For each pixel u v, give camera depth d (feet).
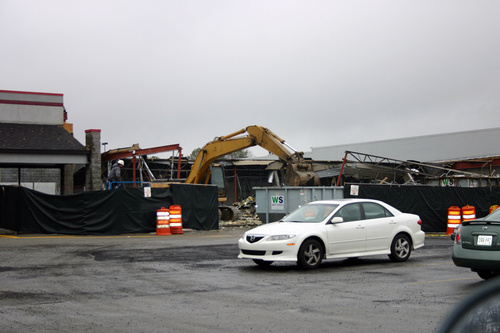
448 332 8.82
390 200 82.43
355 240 42.14
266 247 39.52
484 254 31.14
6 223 78.95
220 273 38.37
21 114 116.88
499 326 8.59
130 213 78.38
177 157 153.38
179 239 68.80
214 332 21.11
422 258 47.50
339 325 22.09
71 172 126.72
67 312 25.07
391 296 28.78
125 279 35.53
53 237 72.79
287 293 30.01
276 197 87.97
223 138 106.32
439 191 86.94
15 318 23.85
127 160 140.26
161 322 22.89
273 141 98.17
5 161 102.01
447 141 201.26
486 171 154.81
